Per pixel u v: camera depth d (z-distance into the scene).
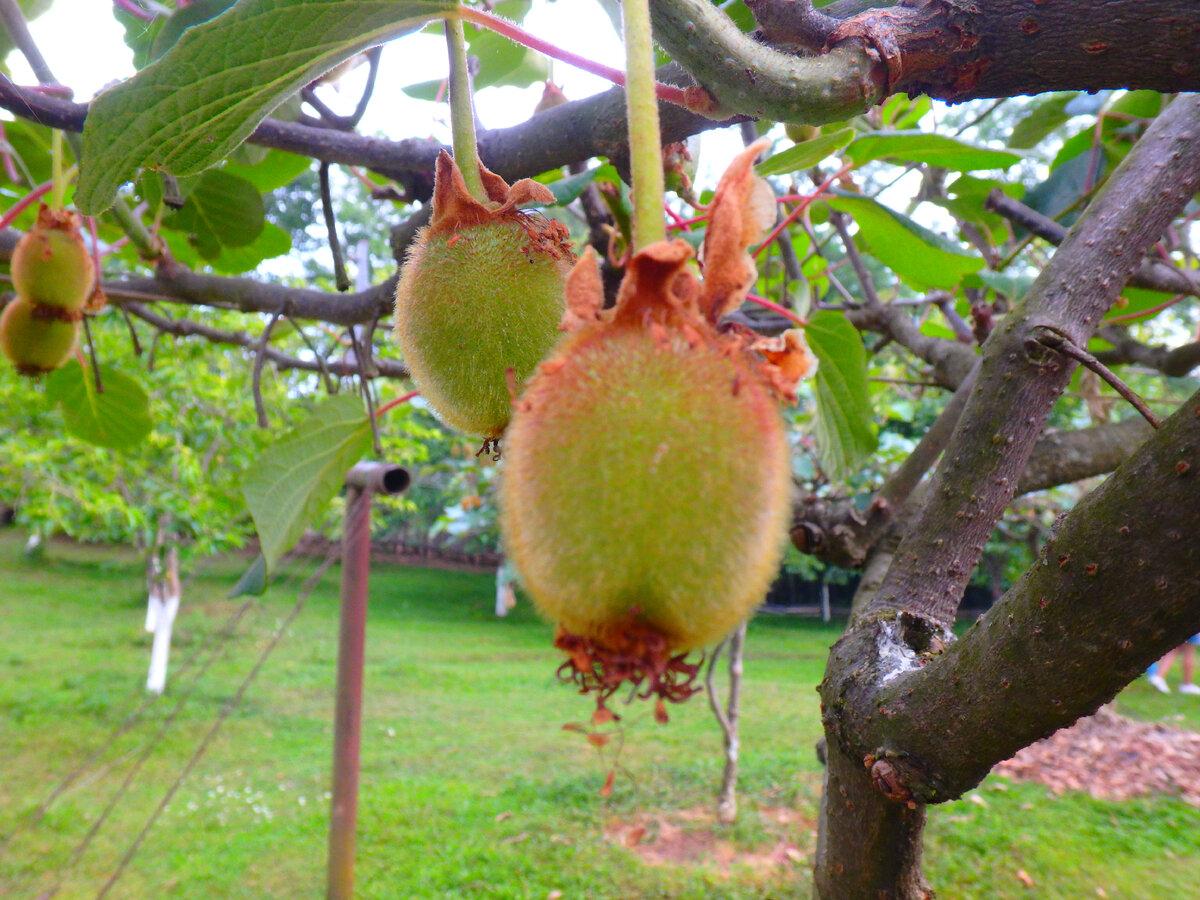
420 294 0.16
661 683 0.11
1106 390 0.60
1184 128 0.21
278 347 0.60
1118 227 0.20
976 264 0.32
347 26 0.14
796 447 0.77
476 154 0.16
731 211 0.11
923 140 0.28
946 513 0.20
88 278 0.31
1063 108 0.45
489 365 0.15
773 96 0.11
